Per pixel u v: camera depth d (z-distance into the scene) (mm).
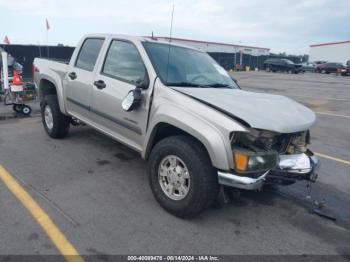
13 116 7082
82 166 4406
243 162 2729
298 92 16281
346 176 4695
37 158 4605
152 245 2783
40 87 5684
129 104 3428
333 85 21328
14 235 2775
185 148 2996
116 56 4082
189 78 3779
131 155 4922
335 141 6684
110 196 3592
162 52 3879
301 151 3338
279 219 3379
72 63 4887
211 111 2904
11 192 3537
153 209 3361
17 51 16062
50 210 3213
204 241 2898
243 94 3664
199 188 2947
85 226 2982
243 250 2818
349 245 2996
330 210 3637
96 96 4191
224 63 41000
